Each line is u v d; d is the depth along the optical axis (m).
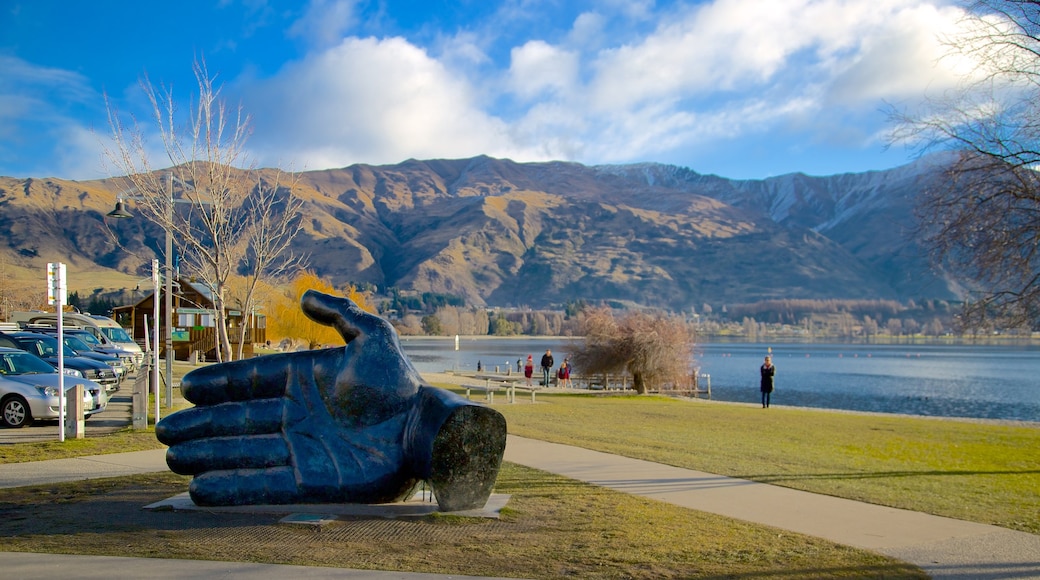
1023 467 13.23
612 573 6.18
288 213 22.34
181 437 8.27
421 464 7.98
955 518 8.79
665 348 39.66
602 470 11.59
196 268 26.14
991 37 15.18
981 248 15.28
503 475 10.90
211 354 40.88
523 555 6.65
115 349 27.92
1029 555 7.18
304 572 5.97
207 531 7.27
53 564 6.10
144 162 20.67
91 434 14.43
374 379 8.19
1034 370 80.88
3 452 12.31
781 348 153.50
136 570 5.96
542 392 35.75
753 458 13.34
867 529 8.16
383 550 6.70
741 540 7.49
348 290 65.00
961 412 38.91
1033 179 14.78
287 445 8.20
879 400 45.78
